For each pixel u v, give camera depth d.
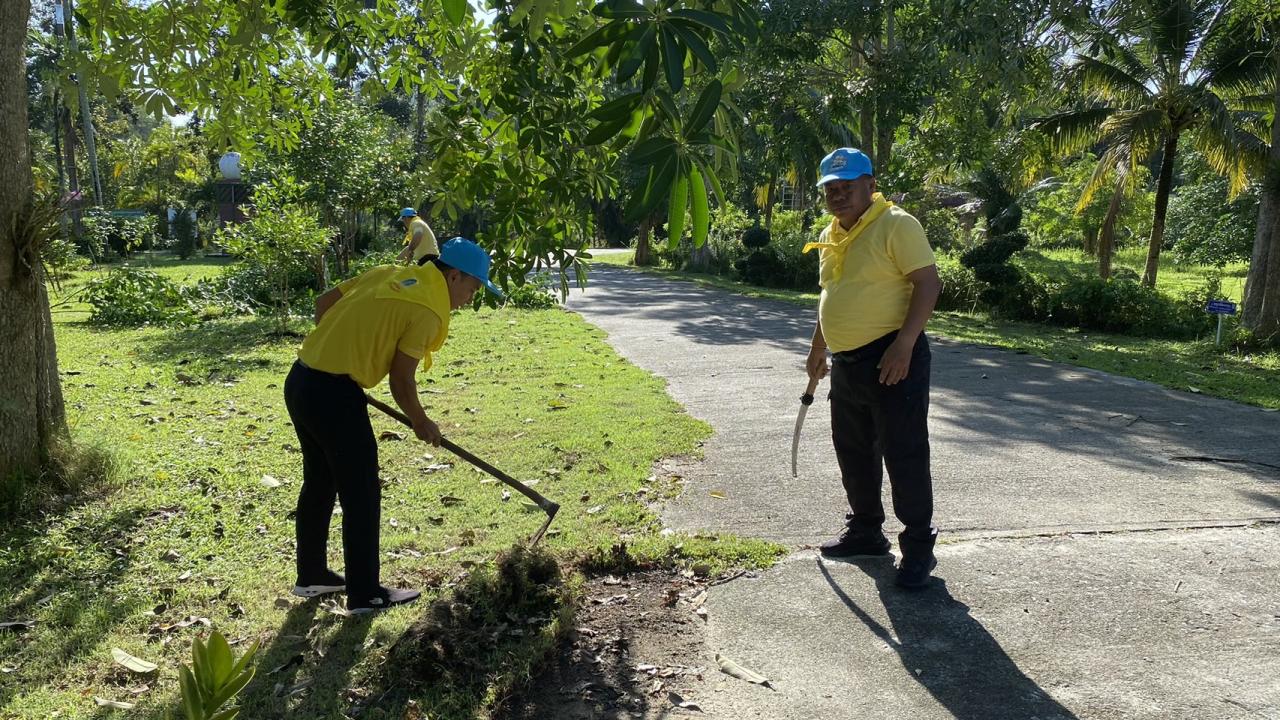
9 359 4.55
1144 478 5.16
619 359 9.85
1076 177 32.22
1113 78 16.91
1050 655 3.07
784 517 4.54
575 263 4.03
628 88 2.63
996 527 4.32
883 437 3.58
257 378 8.62
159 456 5.66
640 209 2.30
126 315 13.21
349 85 15.91
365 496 3.40
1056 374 9.18
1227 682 2.88
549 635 3.20
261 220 12.52
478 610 3.34
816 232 24.95
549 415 6.89
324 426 3.32
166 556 4.04
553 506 3.80
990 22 15.23
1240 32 15.15
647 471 5.39
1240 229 24.02
